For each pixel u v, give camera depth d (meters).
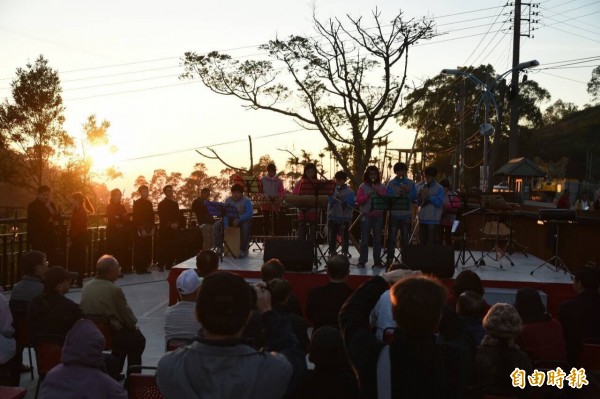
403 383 2.67
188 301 5.98
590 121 72.06
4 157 31.81
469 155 60.78
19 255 12.41
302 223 11.82
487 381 4.54
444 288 2.76
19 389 4.36
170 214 15.08
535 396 5.16
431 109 52.50
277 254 10.38
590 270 6.35
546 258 14.60
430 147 55.41
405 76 31.22
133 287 13.19
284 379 2.70
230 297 2.63
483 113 57.59
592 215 13.36
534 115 69.06
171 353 2.73
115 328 6.80
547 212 11.27
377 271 10.88
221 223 12.02
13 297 6.81
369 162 32.41
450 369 2.76
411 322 2.69
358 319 2.91
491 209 11.99
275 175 13.08
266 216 14.43
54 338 5.90
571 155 68.75
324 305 6.79
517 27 27.22
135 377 4.41
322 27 31.05
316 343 3.43
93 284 6.82
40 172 32.44
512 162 23.28
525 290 5.80
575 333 6.28
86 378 4.54
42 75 32.09
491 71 54.75
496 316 4.55
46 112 32.09
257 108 31.88
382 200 10.07
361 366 2.79
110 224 14.11
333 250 11.59
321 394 3.40
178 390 2.62
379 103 31.66
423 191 11.23
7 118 31.52
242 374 2.60
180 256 15.29
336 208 11.47
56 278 6.06
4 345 6.08
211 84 31.44
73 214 12.97
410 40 30.66
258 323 5.22
